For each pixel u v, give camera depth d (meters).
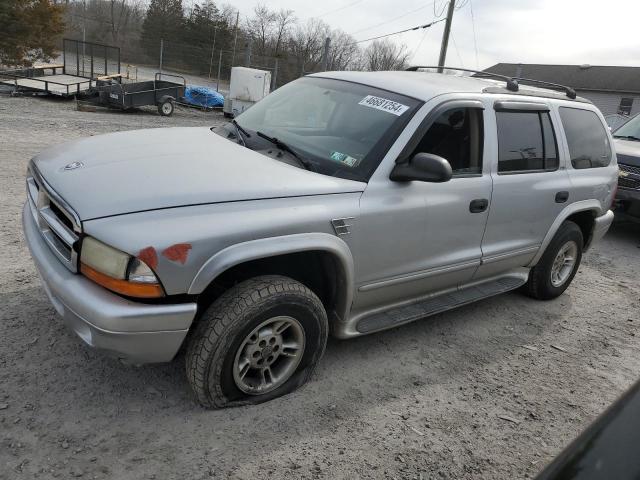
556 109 4.74
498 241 4.26
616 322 5.08
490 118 4.01
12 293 3.90
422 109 3.55
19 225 5.33
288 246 2.79
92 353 3.30
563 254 5.20
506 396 3.57
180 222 2.55
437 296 4.08
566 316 5.06
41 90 19.61
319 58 49.44
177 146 3.38
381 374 3.59
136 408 2.90
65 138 11.45
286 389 3.17
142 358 2.60
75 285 2.56
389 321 3.63
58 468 2.44
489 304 5.08
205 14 55.91
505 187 4.09
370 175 3.28
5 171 7.52
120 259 2.43
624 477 1.13
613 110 52.16
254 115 4.14
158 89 19.78
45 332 3.46
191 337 2.82
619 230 9.10
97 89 19.62
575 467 1.21
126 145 3.36
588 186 5.00
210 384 2.80
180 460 2.59
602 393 3.79
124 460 2.54
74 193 2.70
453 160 3.75
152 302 2.50
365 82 3.98
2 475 2.35
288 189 2.94
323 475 2.63
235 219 2.66
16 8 27.42
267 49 56.41
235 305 2.74
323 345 3.21
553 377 3.91
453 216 3.71
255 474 2.57
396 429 3.06
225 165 3.09
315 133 3.64
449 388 3.56
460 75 4.70
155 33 54.75
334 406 3.17
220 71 40.94
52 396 2.90
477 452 2.99
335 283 3.26
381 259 3.35
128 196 2.62
